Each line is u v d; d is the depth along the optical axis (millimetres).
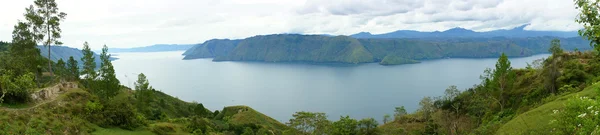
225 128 86812
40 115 30562
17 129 26141
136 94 95812
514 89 72062
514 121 42438
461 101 82312
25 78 34562
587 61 67062
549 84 62656
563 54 71750
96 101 40844
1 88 31547
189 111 120750
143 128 42844
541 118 38000
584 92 42438
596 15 12344
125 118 40906
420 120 85812
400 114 99438
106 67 62625
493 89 74500
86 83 85750
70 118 34156
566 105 20375
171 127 49125
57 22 53344
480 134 50250
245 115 114312
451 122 67500
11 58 57688
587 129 16906
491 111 69000
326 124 70938
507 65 68625
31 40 52281
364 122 78000
